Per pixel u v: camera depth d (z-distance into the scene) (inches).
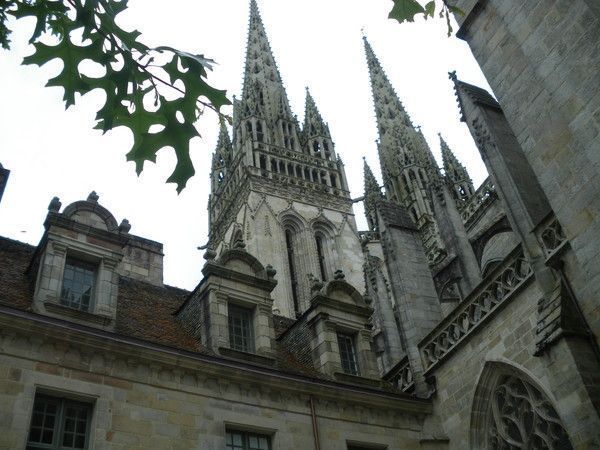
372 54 4266.7
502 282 827.4
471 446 823.7
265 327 853.2
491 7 780.6
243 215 3309.5
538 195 824.3
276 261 3073.3
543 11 690.8
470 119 941.8
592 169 623.5
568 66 650.8
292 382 789.9
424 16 336.2
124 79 276.5
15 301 705.6
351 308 956.6
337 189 3631.9
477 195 1905.8
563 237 715.4
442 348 912.3
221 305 837.8
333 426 803.4
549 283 722.8
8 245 860.0
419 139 3750.0
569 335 655.1
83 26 272.2
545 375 729.0
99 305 741.3
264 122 3722.9
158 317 869.8
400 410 872.3
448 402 874.8
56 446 617.9
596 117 615.2
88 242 773.9
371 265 1489.9
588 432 616.7
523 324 774.5
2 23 312.5
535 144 696.4
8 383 612.7
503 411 805.9
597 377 634.8
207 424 708.0
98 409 650.2
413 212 3336.6
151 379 701.9
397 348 1279.5
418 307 1021.8
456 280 1241.4
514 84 736.3
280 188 3425.2
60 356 658.8
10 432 587.8
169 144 282.8
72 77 273.4
